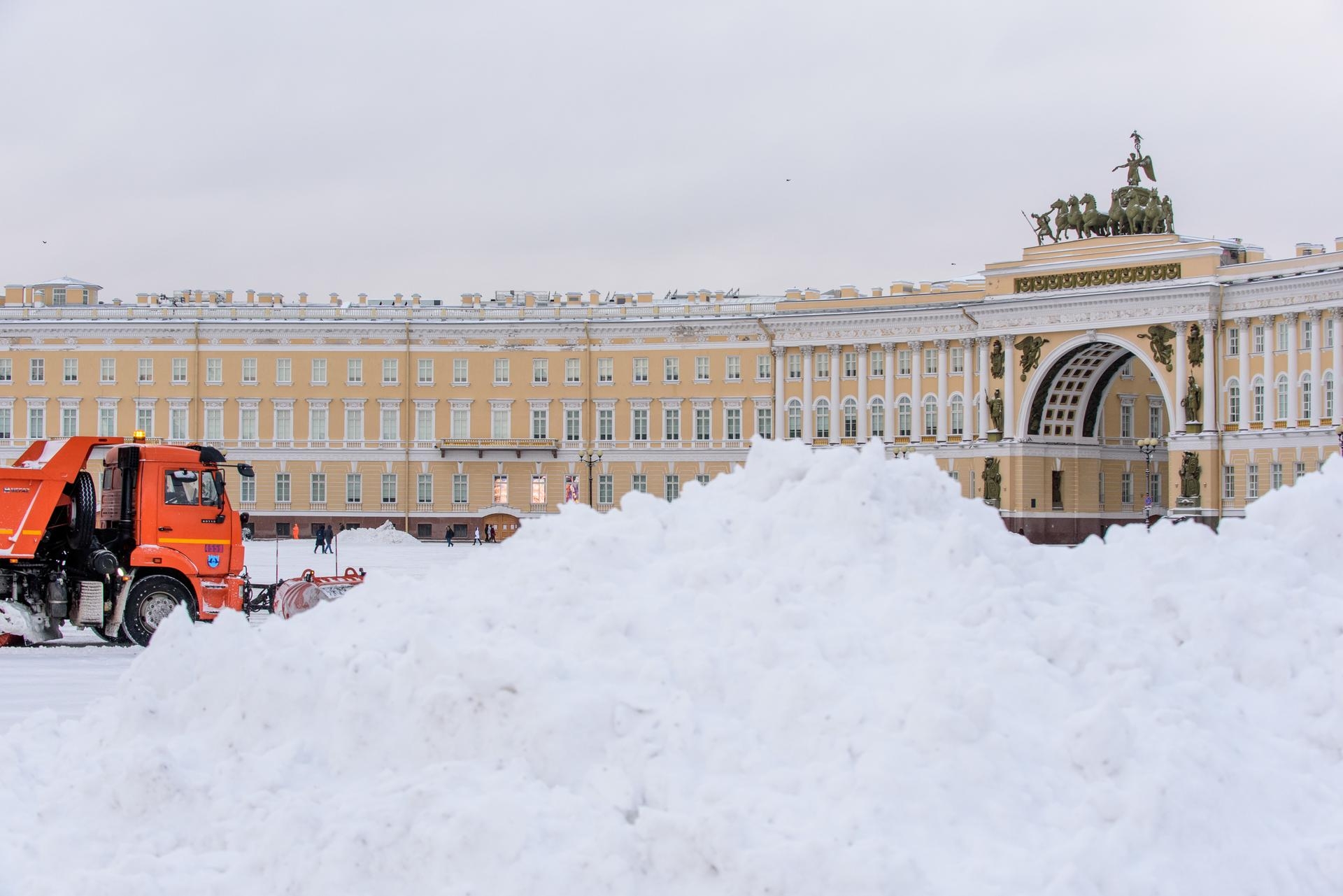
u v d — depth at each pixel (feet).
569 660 47.26
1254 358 285.64
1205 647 51.13
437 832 39.37
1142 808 40.47
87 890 39.29
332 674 48.21
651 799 41.78
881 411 342.44
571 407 363.76
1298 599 53.83
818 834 39.19
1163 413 348.18
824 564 53.16
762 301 382.83
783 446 61.46
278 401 364.79
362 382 365.81
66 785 45.75
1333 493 61.52
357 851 39.47
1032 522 319.47
